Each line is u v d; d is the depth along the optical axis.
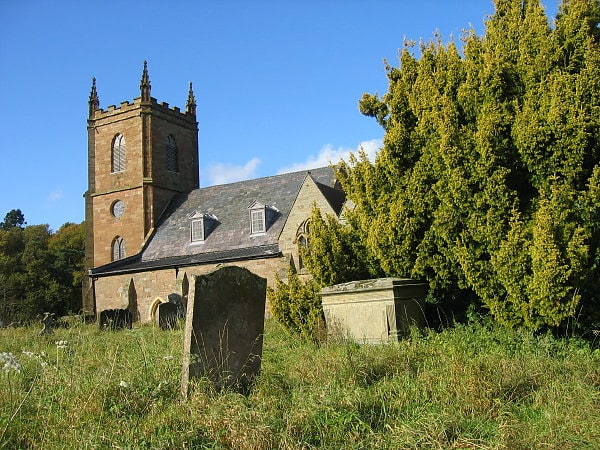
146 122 41.56
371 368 7.89
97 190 43.22
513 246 9.70
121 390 6.82
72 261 66.62
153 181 41.03
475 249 10.59
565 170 9.70
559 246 9.22
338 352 9.05
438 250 11.62
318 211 13.79
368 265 13.31
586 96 9.57
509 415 5.98
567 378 7.21
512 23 11.32
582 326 10.05
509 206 10.09
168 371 8.13
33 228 78.88
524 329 10.02
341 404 6.08
